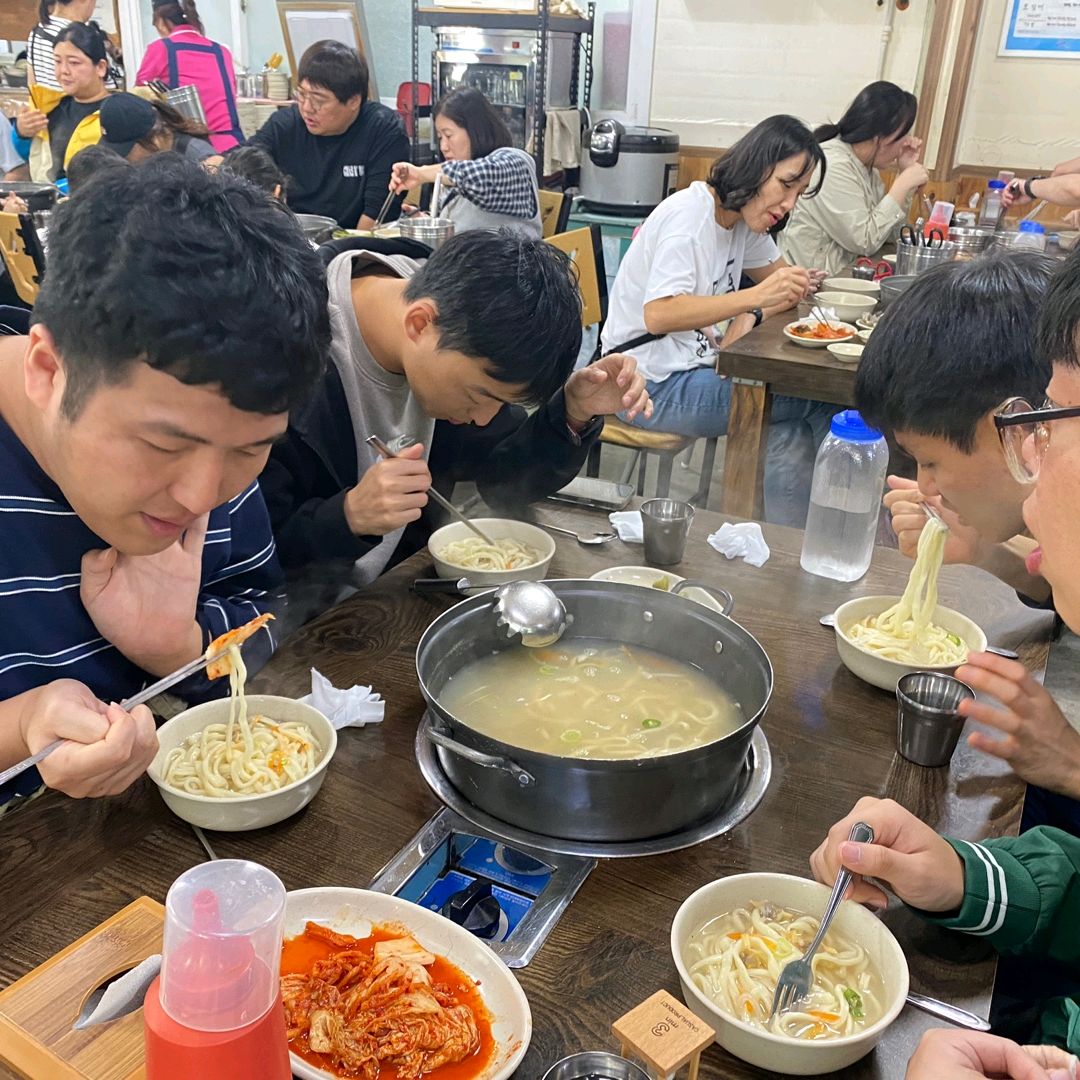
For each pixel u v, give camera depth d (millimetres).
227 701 1302
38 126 5312
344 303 2002
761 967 987
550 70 5734
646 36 6016
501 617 1488
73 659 1332
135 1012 861
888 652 1543
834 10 5590
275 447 1961
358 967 947
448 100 4691
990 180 5520
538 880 1144
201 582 1513
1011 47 5395
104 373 925
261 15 7176
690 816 1187
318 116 5195
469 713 1407
